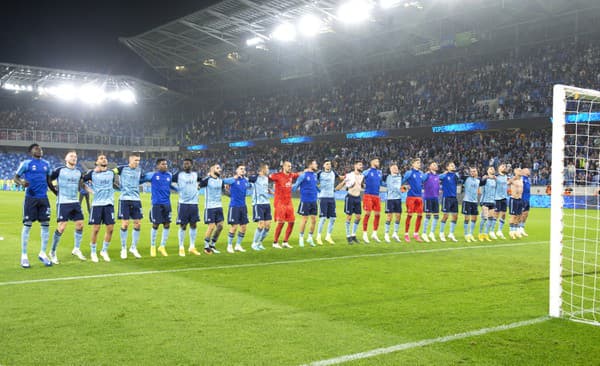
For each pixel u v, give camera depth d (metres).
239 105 57.34
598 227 16.42
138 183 10.16
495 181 13.67
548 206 29.08
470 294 6.89
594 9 33.16
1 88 49.50
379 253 10.84
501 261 9.80
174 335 4.99
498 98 36.69
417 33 39.72
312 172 12.19
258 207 11.28
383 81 45.84
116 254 10.43
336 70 49.28
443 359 4.40
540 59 36.84
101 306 6.09
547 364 4.32
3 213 20.50
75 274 8.15
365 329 5.25
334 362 4.30
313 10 36.09
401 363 4.30
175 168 56.31
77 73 50.06
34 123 53.09
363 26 38.72
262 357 4.41
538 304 6.36
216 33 43.06
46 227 8.97
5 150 53.12
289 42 42.97
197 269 8.74
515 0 33.25
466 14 36.19
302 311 5.94
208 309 5.99
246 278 7.95
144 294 6.75
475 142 37.06
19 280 7.62
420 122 38.81
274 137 47.19
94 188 9.52
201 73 54.22
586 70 33.38
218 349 4.60
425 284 7.55
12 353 4.46
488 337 5.02
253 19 38.75
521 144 34.22
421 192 13.12
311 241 12.24
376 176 12.84
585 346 4.78
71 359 4.32
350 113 45.44
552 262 5.91
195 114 60.56
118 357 4.38
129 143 56.62
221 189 10.78
